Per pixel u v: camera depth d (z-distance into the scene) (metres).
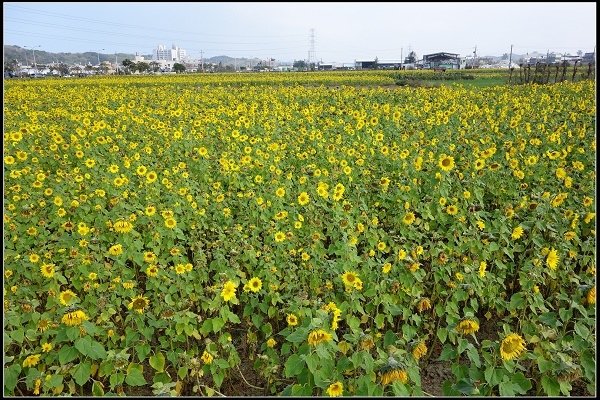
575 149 10.30
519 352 3.42
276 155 10.20
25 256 5.37
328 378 3.50
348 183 8.20
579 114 14.14
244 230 6.54
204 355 3.88
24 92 24.55
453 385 3.57
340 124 13.92
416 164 7.87
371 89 25.00
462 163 8.95
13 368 3.63
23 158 8.79
